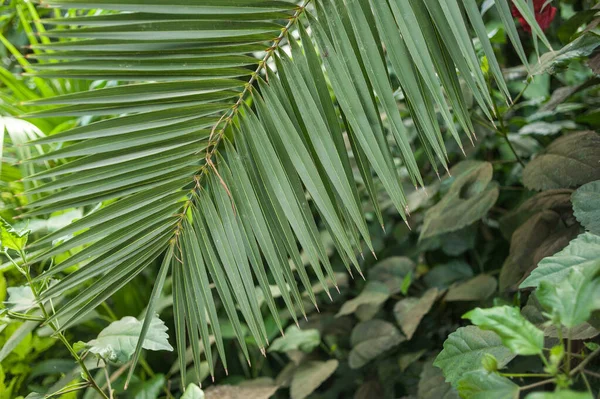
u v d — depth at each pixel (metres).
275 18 1.30
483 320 1.00
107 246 1.36
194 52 1.27
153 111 1.29
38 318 1.44
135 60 1.24
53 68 1.23
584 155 1.62
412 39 1.24
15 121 1.96
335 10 1.28
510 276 1.79
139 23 1.20
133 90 1.26
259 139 1.35
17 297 1.62
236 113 1.37
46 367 1.91
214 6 1.23
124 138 1.29
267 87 1.33
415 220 2.48
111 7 1.18
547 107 1.92
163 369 2.22
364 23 1.27
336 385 2.39
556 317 0.97
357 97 1.27
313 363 2.25
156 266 2.30
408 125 2.50
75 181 1.29
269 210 1.39
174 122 1.32
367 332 2.25
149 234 1.40
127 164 1.32
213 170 1.40
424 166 2.57
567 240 1.64
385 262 2.50
